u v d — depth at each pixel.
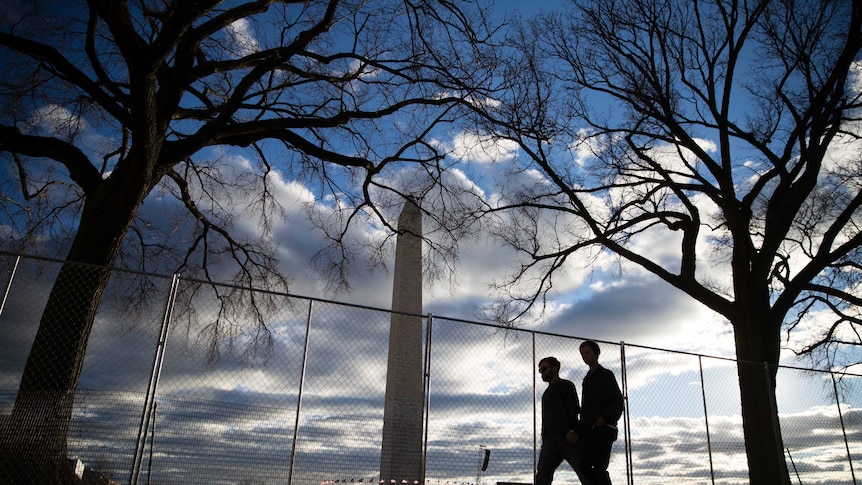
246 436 8.30
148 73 9.78
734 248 17.03
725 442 11.54
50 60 11.27
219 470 8.03
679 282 17.58
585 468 7.45
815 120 17.06
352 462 8.83
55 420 8.41
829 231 16.97
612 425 7.52
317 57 13.52
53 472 7.92
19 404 8.42
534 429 9.75
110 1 9.34
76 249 10.23
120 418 8.07
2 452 8.03
